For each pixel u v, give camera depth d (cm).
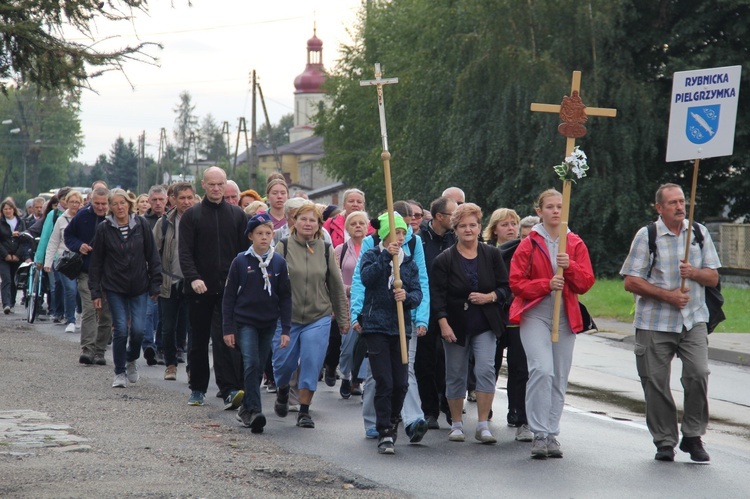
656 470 1534
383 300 1686
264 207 2433
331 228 2475
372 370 1678
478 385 1752
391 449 1628
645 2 6725
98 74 2250
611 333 3653
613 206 6325
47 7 2117
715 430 1931
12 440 1598
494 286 1756
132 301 2275
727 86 1662
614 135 6362
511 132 6581
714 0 6519
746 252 5988
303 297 1872
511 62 6500
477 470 1518
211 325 2050
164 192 2720
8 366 2456
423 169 7806
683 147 1688
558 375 1650
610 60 6594
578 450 1684
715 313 1644
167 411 1953
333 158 12200
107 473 1386
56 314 3644
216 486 1334
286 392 1959
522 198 6675
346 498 1308
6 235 3959
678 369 2755
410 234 1730
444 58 7425
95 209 2595
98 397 2081
